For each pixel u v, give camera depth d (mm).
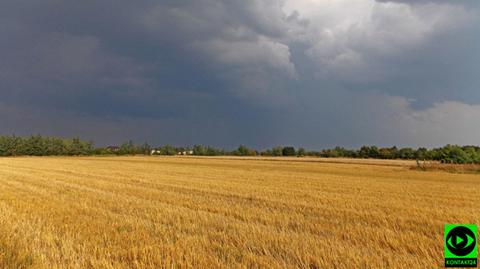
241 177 31438
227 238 8953
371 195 18984
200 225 10578
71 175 31562
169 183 24359
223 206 14320
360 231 9750
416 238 8891
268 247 8109
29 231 9164
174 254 7453
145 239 8711
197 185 23141
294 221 11359
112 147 161625
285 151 163125
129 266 6863
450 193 20734
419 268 6680
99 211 12672
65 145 139625
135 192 19000
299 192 19719
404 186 25156
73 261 6938
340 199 16953
